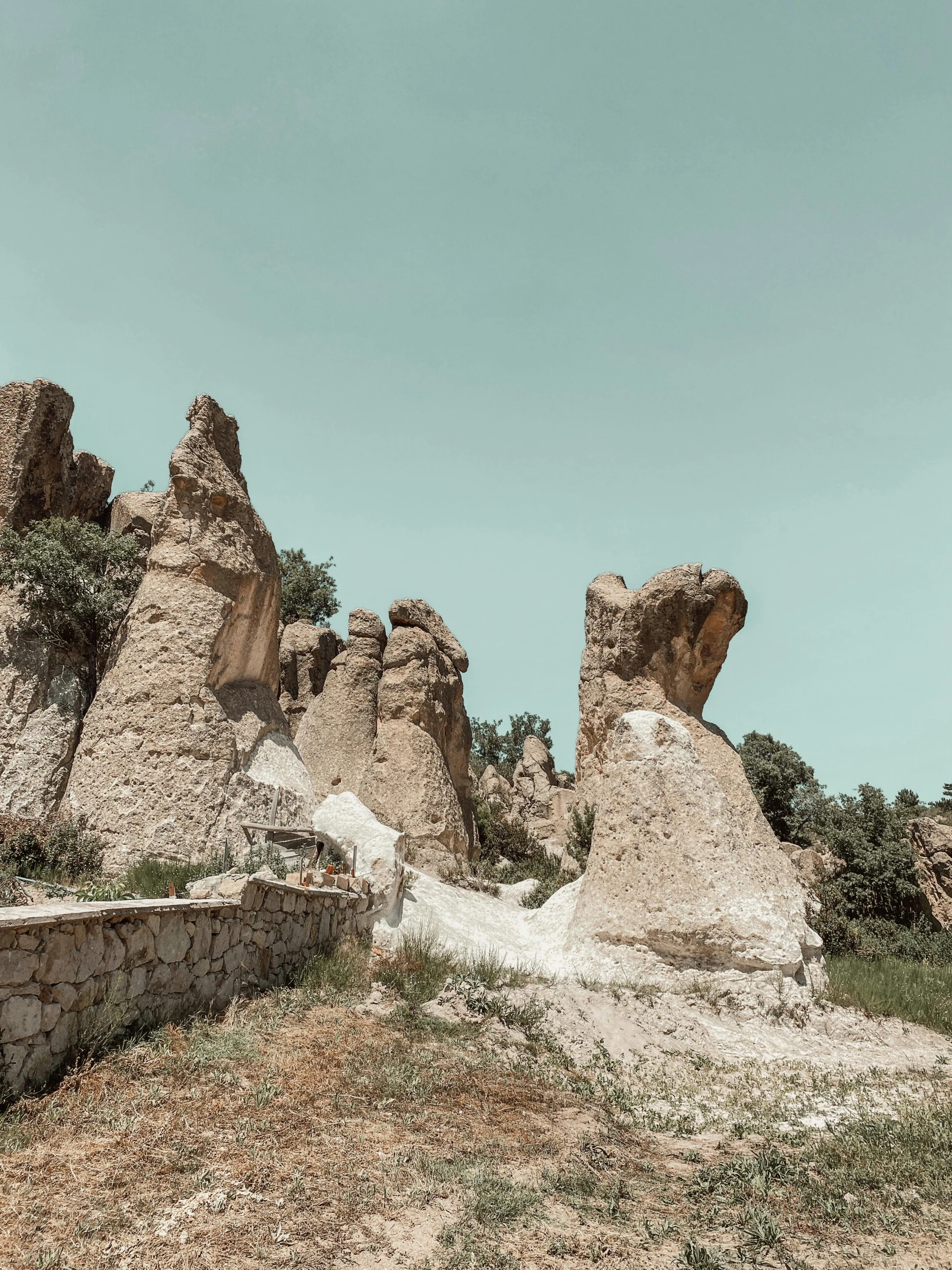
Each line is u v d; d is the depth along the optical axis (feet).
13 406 62.18
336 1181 16.58
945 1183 19.93
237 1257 13.53
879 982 48.57
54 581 55.77
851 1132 24.97
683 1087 30.60
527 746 140.97
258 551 59.62
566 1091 26.53
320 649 106.22
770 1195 19.07
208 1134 17.69
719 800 47.85
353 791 78.54
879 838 93.40
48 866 41.52
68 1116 17.22
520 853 89.10
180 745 49.57
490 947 46.60
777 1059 35.68
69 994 19.40
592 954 45.16
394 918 45.91
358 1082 22.44
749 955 42.47
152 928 22.82
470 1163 18.66
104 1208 14.35
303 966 33.06
